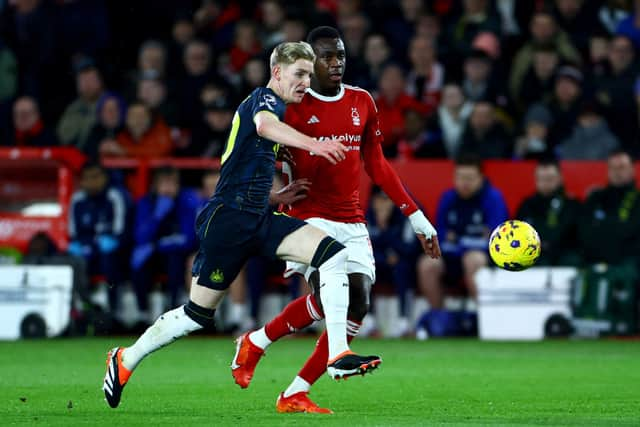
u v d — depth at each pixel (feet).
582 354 148.66
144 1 248.73
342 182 86.74
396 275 182.29
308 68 78.89
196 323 81.41
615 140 195.72
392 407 87.86
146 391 100.89
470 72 209.46
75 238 185.88
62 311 177.88
